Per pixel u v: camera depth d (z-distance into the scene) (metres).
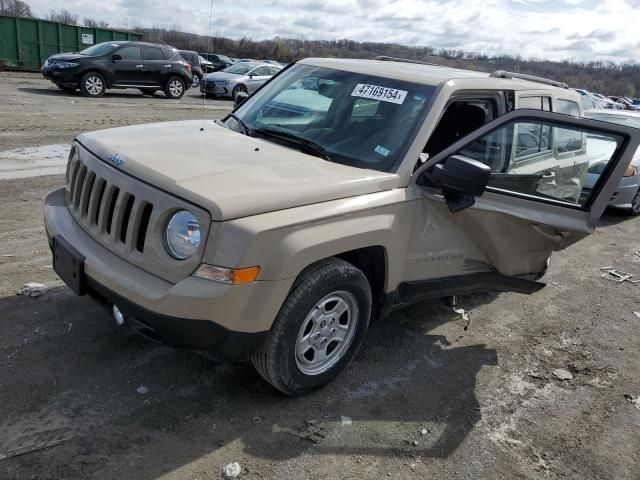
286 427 3.12
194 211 2.68
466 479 2.92
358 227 3.09
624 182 8.46
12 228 5.45
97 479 2.61
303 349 3.21
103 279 2.89
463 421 3.39
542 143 4.07
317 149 3.61
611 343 4.61
